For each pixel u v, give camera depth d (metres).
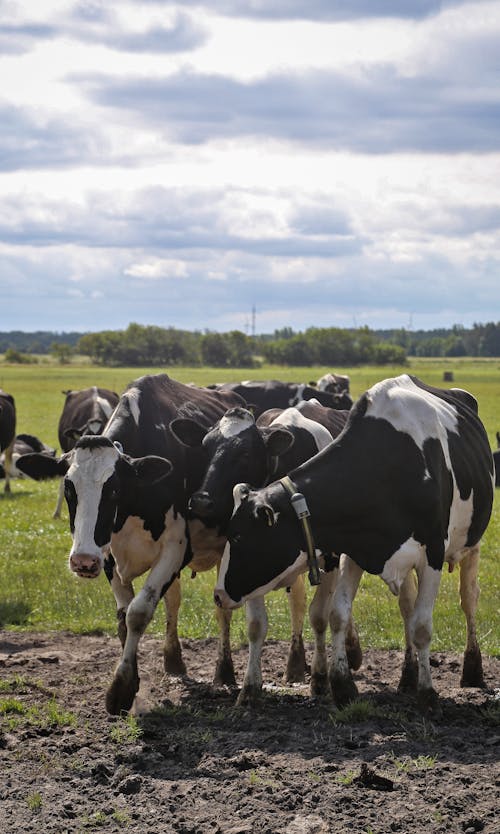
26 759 6.41
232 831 5.26
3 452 23.09
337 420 9.85
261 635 7.70
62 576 12.67
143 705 7.66
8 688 8.06
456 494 7.69
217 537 8.34
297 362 165.62
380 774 5.89
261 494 7.21
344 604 7.45
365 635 10.12
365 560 7.35
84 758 6.39
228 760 6.23
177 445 8.42
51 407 51.56
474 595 8.37
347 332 165.75
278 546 7.16
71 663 9.01
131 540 7.98
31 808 5.65
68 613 11.00
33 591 11.86
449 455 7.66
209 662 9.23
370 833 5.23
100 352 168.88
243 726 7.02
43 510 18.64
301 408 9.54
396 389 7.63
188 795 5.77
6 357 169.50
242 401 10.78
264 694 7.90
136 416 8.29
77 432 9.57
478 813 5.44
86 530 7.07
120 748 6.57
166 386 9.20
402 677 8.15
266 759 6.26
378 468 7.24
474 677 8.27
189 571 13.09
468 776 5.93
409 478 7.25
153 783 5.96
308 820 5.42
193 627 10.41
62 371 114.94
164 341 170.62
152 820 5.48
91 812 5.60
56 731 6.95
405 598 8.10
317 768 6.10
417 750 6.40
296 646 8.74
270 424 9.05
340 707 7.33
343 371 117.62
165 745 6.60
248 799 5.68
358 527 7.26
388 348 165.12
